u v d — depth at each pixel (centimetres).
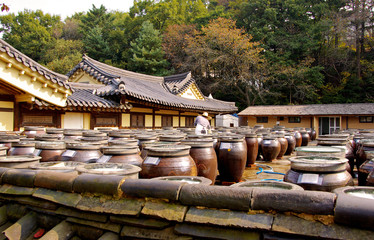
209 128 1029
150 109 1841
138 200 260
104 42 4194
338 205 188
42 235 303
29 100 1102
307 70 3319
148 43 3728
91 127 1418
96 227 272
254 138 893
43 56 4062
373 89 3472
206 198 229
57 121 1292
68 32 4872
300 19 3662
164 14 4319
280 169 897
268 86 3566
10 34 4406
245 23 3806
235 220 216
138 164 423
